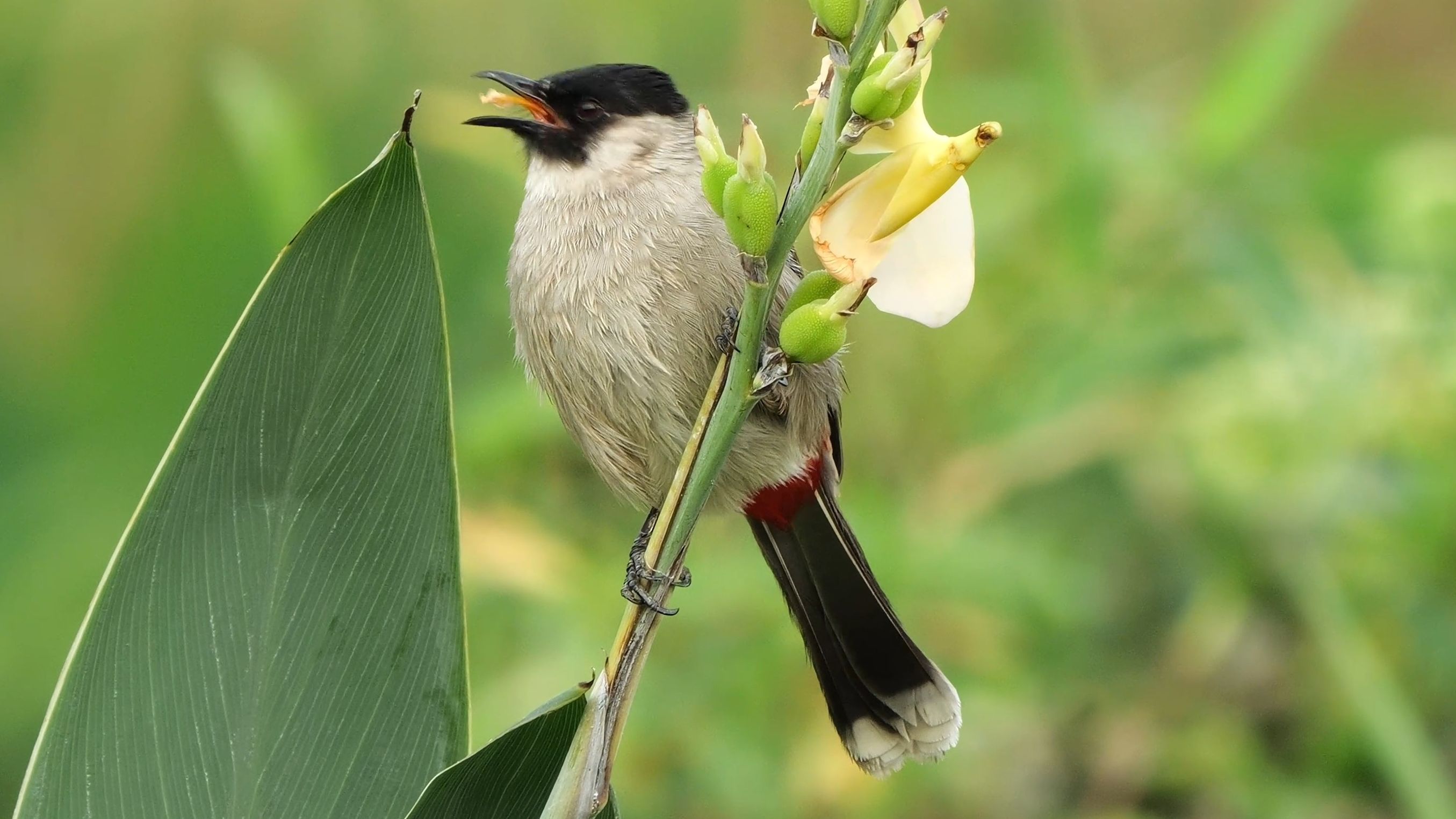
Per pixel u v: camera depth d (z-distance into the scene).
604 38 9.38
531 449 8.71
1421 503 8.09
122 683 3.58
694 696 7.68
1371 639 8.23
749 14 9.32
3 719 7.73
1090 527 8.74
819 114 3.42
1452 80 11.78
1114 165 8.82
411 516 3.73
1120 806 8.03
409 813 3.49
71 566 8.03
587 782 3.46
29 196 8.69
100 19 8.89
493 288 9.07
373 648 3.73
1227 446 8.30
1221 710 8.33
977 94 9.08
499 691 7.53
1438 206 8.70
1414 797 7.54
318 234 3.55
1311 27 8.81
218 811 3.65
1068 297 8.71
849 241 3.33
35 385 8.42
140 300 8.49
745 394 3.44
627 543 8.53
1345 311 8.45
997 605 7.95
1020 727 8.07
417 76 9.27
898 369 8.88
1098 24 10.32
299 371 3.63
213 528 3.64
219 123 8.88
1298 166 9.45
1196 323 8.46
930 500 8.38
